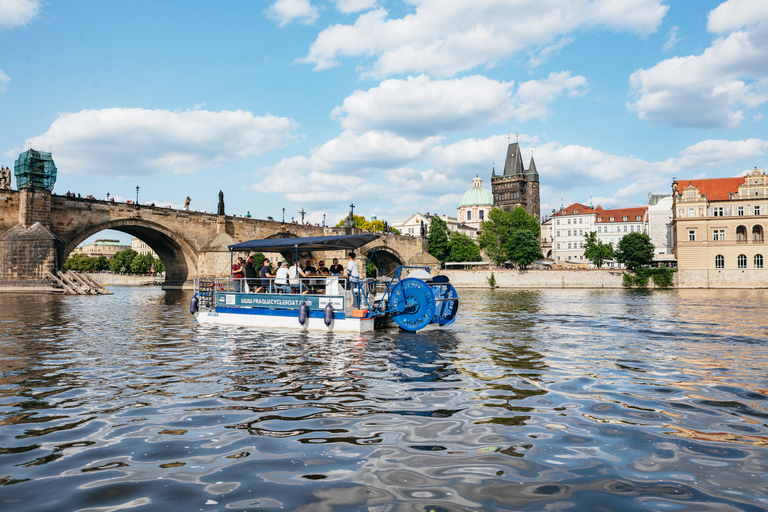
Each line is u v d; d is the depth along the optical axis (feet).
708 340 54.29
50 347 48.37
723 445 20.70
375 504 15.35
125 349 47.09
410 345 49.85
